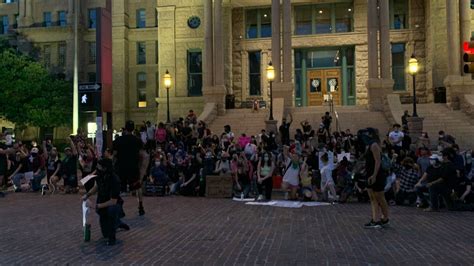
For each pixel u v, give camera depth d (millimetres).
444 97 32156
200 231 10008
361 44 35688
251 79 37500
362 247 8336
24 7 54969
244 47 37344
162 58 37812
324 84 36688
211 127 29812
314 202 15430
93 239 9219
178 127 24734
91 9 53906
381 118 28562
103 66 19406
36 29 53562
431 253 7816
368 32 30781
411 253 7820
